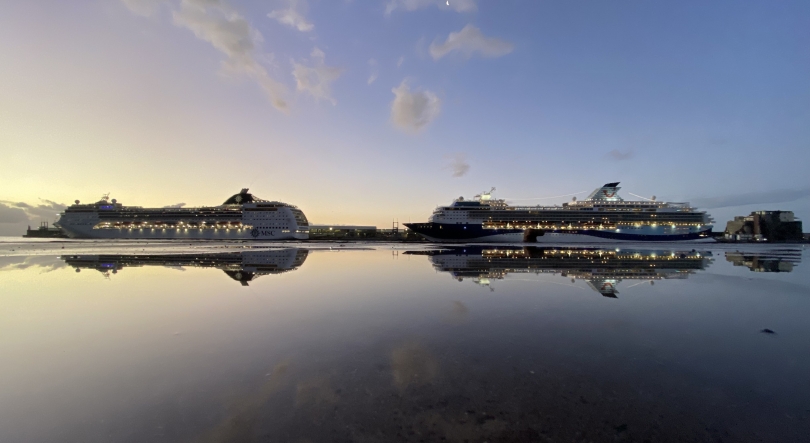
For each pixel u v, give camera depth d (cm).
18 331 508
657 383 352
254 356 413
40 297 775
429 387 338
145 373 359
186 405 294
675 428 270
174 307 678
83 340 467
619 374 373
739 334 523
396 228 10250
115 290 871
